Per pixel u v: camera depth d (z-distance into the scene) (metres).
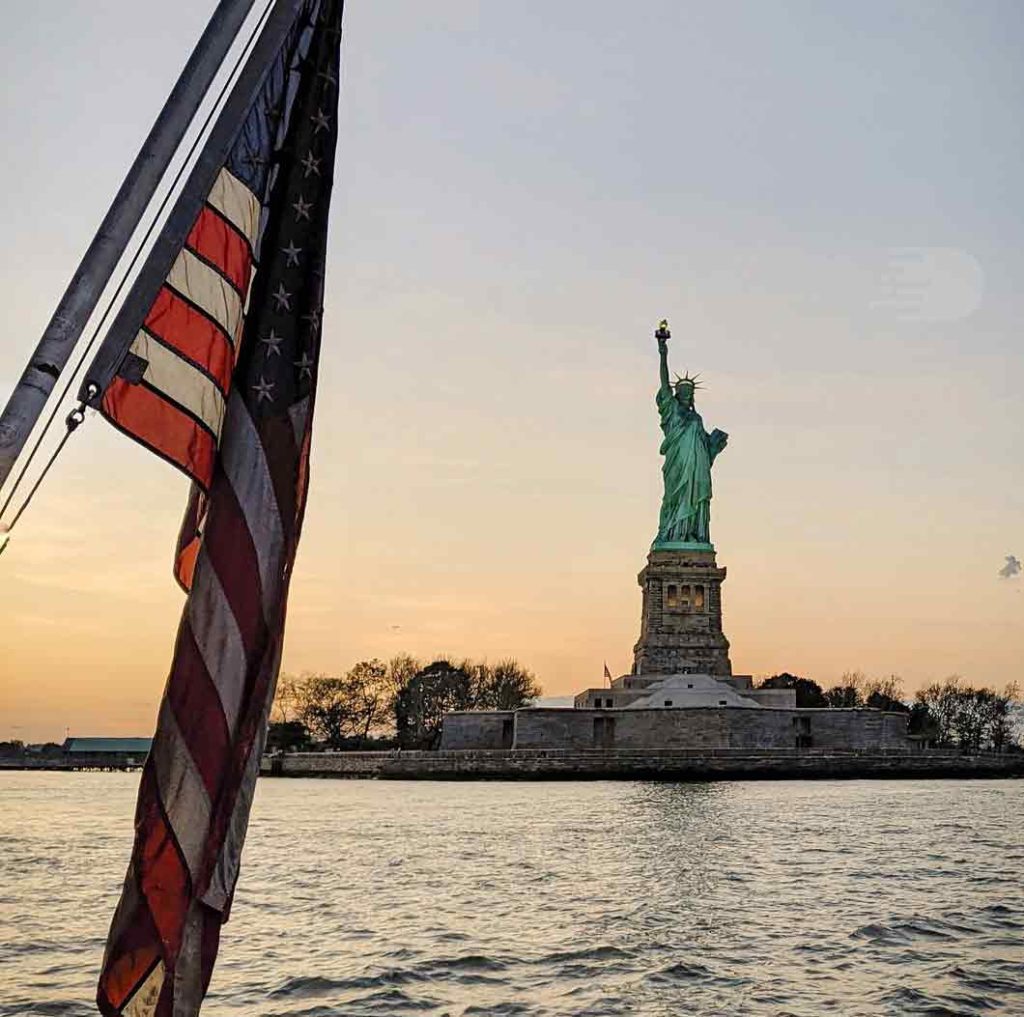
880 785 145.00
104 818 101.88
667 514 197.00
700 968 33.31
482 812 101.00
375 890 50.31
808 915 42.34
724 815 93.69
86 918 42.59
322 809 108.12
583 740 175.50
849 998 29.72
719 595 193.50
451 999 29.98
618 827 82.94
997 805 104.62
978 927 39.59
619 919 41.75
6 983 31.53
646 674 189.88
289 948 36.69
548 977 32.41
